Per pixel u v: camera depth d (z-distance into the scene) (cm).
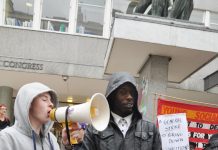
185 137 629
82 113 323
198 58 830
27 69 1417
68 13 1518
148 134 382
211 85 1395
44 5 1512
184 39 768
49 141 359
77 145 351
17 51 1427
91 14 1527
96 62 1439
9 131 335
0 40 1432
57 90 1596
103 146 373
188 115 759
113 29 757
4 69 1407
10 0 1489
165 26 767
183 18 825
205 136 759
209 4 1598
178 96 1545
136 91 394
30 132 339
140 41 754
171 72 947
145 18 765
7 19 1476
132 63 901
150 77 829
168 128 632
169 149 626
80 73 1428
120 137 378
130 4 1454
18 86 1559
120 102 388
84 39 1453
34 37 1441
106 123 340
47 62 1427
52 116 337
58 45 1444
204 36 775
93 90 1568
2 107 718
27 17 1494
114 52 831
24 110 334
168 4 832
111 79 396
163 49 795
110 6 1527
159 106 748
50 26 1502
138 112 394
